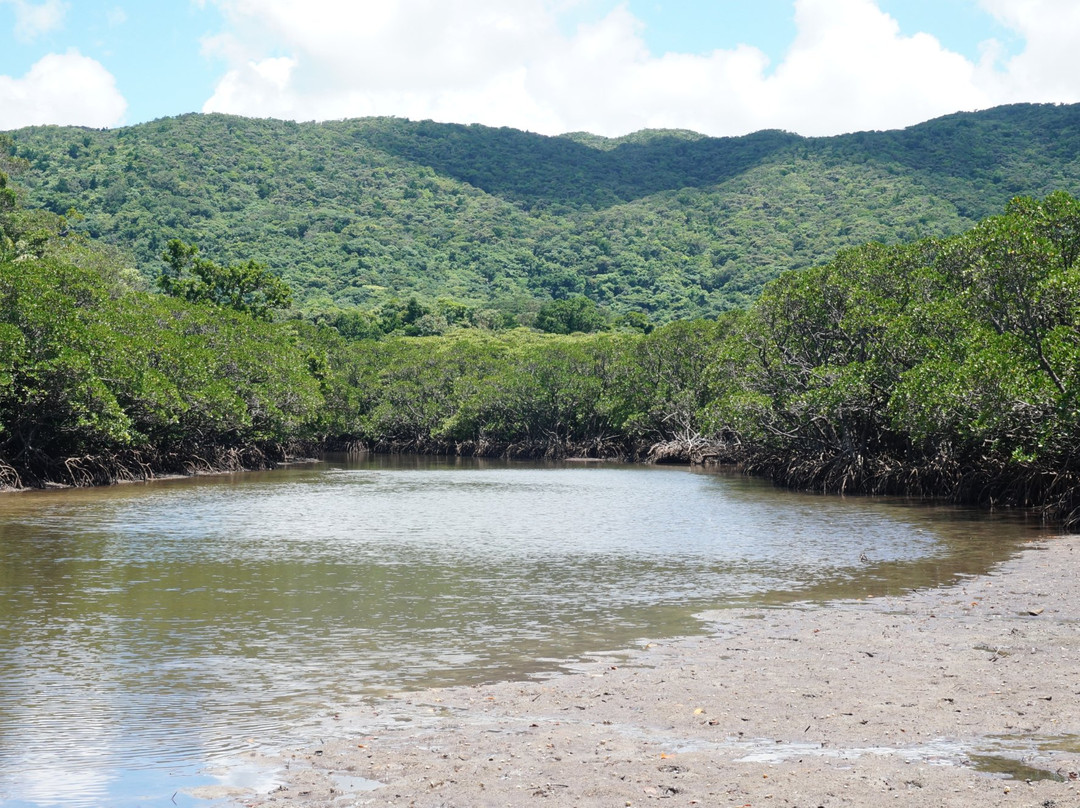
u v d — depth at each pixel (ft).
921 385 124.57
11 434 156.66
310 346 321.32
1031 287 110.73
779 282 175.01
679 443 267.18
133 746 35.68
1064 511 107.34
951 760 32.96
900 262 159.22
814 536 99.96
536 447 308.19
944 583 69.72
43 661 48.49
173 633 55.16
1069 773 31.48
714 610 61.52
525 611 61.77
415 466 264.31
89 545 92.84
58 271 174.81
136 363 173.78
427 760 33.88
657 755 34.06
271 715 39.47
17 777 32.65
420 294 642.22
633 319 464.24
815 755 33.81
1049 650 48.49
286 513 127.44
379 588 70.59
